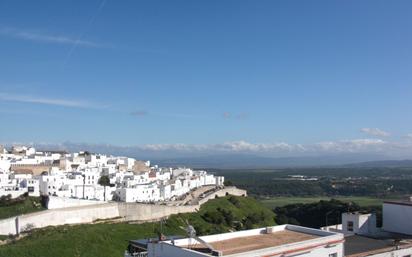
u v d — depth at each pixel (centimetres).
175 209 19562
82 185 19688
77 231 14950
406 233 6769
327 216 17000
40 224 15388
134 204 18288
